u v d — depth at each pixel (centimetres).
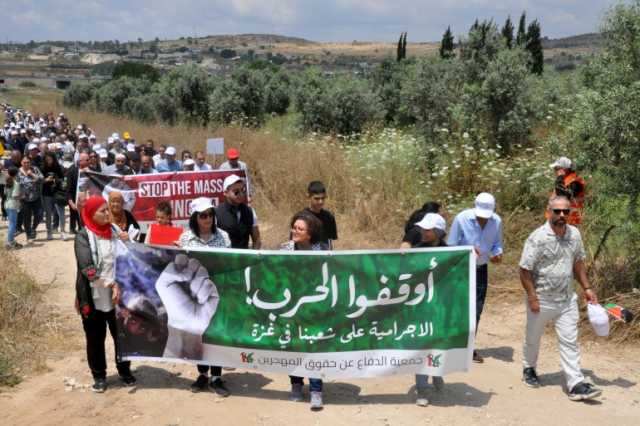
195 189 1189
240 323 641
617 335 820
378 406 641
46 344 802
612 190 898
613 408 646
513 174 1274
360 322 630
